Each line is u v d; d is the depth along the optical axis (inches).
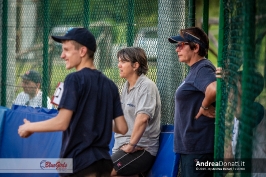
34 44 924.6
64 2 875.4
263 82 426.3
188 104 589.3
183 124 593.6
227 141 523.5
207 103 566.6
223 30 524.1
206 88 564.1
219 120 526.6
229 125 512.4
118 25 796.6
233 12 500.4
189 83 586.2
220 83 524.4
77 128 495.5
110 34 808.9
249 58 415.8
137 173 677.9
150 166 689.0
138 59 684.1
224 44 524.7
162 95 743.7
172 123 737.0
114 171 663.1
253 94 423.8
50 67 898.1
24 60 943.7
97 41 826.2
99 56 824.3
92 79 506.3
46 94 905.5
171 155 667.4
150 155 681.0
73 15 863.1
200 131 584.7
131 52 685.3
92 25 833.5
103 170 502.9
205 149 583.5
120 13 794.2
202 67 585.3
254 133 428.1
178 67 734.5
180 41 601.0
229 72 520.4
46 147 824.3
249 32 414.0
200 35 600.4
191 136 586.9
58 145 808.3
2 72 980.6
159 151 690.2
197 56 600.4
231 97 503.5
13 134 877.8
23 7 940.0
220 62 524.7
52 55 893.8
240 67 451.5
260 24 413.4
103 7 817.5
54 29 891.4
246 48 416.2
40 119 844.6
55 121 484.1
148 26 760.3
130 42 781.9
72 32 514.0
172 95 737.6
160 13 741.9
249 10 412.5
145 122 658.8
